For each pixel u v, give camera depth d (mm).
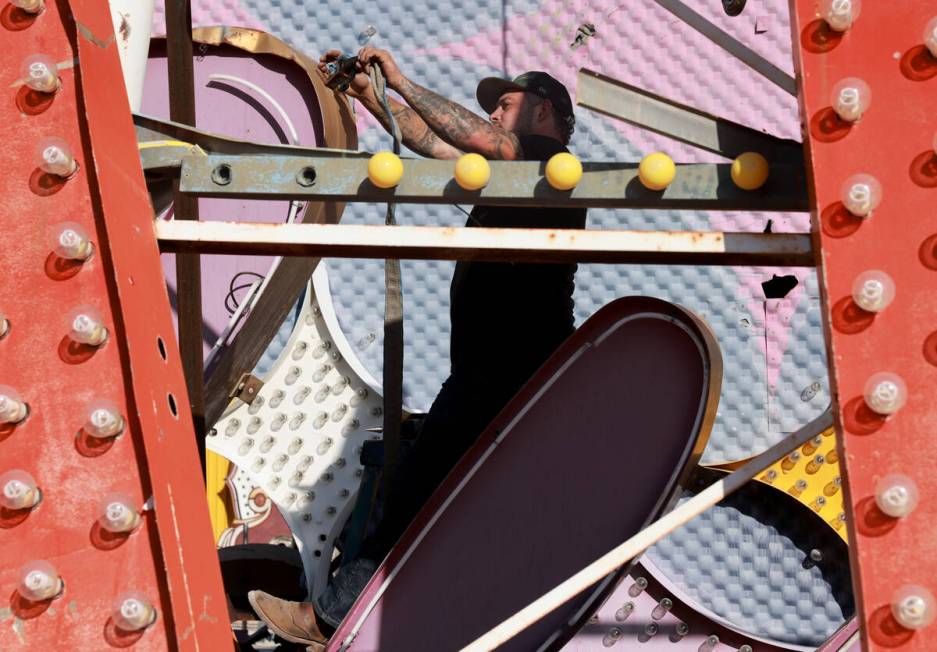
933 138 1521
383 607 2496
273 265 2977
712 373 2207
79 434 1441
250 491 5117
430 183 1732
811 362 4109
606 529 2320
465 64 4348
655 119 1763
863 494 1427
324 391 3900
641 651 3281
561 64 4316
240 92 3143
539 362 2982
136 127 1780
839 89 1532
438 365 4184
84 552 1415
